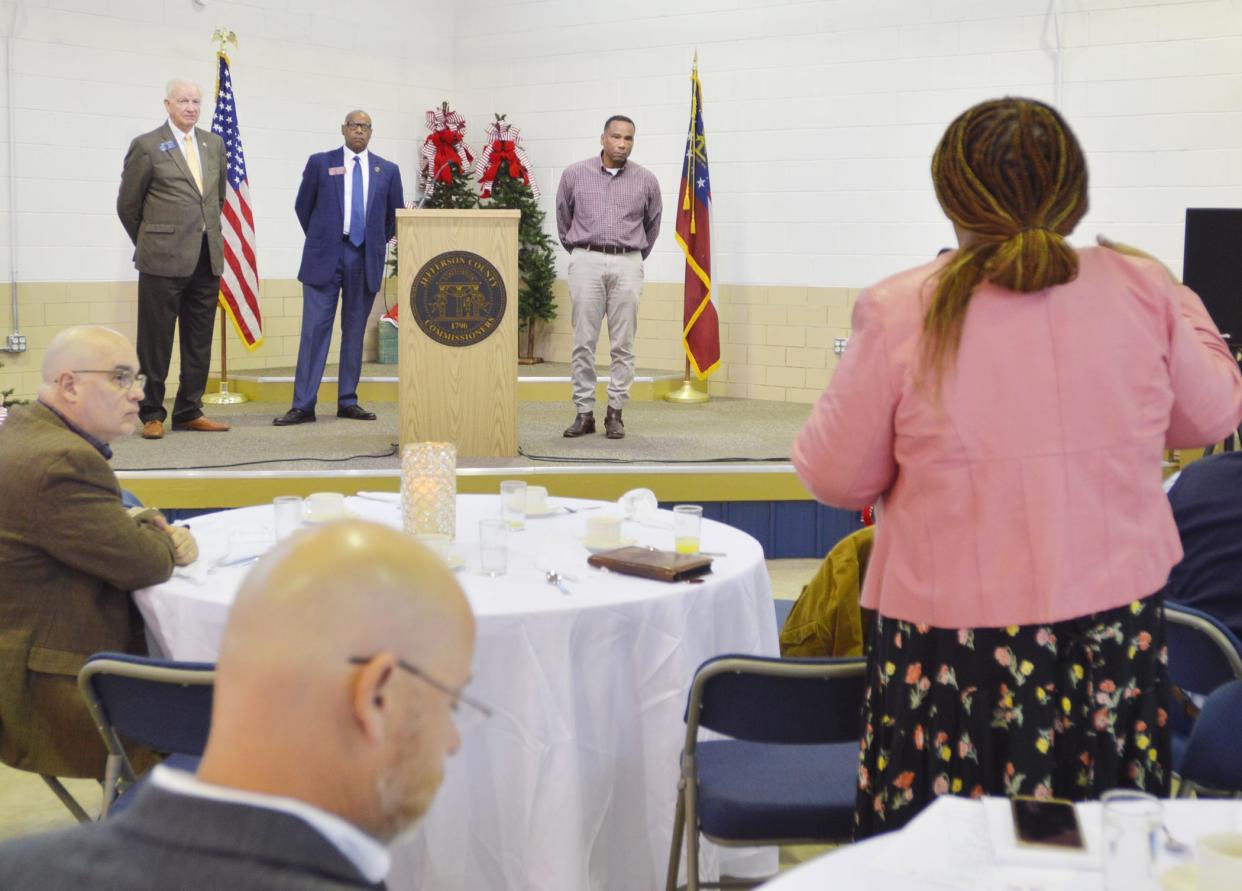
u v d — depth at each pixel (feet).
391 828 2.81
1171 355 6.08
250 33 27.48
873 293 6.06
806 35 26.20
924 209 25.43
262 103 27.89
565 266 30.07
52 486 8.79
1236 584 8.59
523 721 8.17
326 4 28.73
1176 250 23.06
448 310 19.25
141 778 8.27
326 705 2.67
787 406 26.78
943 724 5.96
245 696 2.70
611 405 22.21
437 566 2.87
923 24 24.95
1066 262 5.74
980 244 5.90
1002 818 4.68
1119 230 23.44
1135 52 23.00
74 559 8.82
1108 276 6.00
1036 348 5.81
